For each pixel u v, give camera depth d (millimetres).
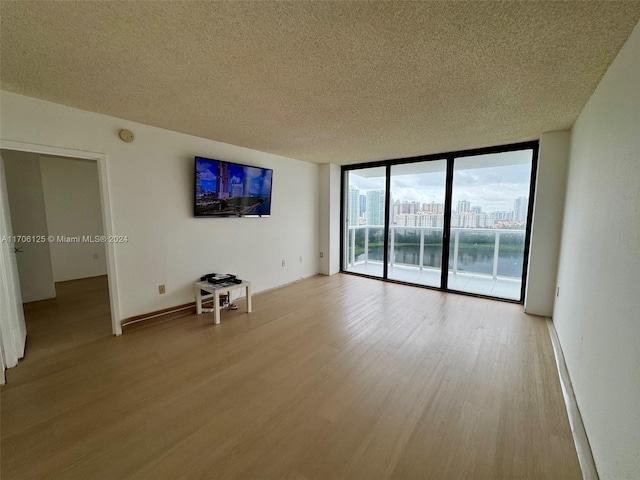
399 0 1188
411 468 1391
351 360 2391
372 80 1927
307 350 2559
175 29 1400
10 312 2270
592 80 1884
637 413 1046
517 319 3266
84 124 2553
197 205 3412
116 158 2781
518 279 4391
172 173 3221
